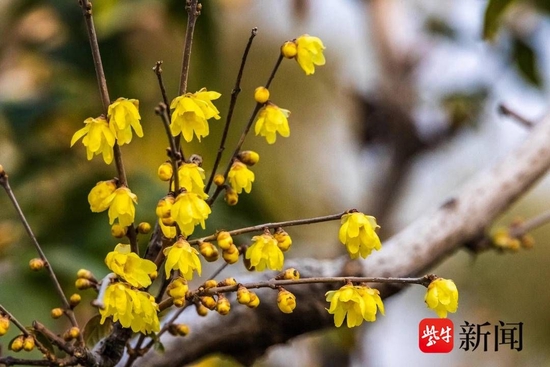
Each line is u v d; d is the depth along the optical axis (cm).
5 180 140
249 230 137
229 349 156
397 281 136
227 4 253
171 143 133
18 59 243
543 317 279
